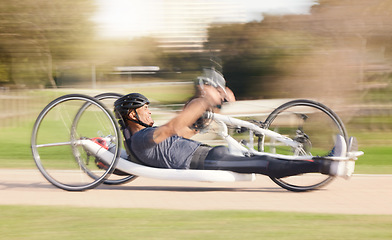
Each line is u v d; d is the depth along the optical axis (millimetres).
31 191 4465
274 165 4281
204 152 4355
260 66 12625
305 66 12086
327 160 4242
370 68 11602
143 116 4410
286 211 3582
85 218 3340
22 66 17984
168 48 15117
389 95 11117
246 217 3379
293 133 4555
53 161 5551
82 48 17328
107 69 17734
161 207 3760
